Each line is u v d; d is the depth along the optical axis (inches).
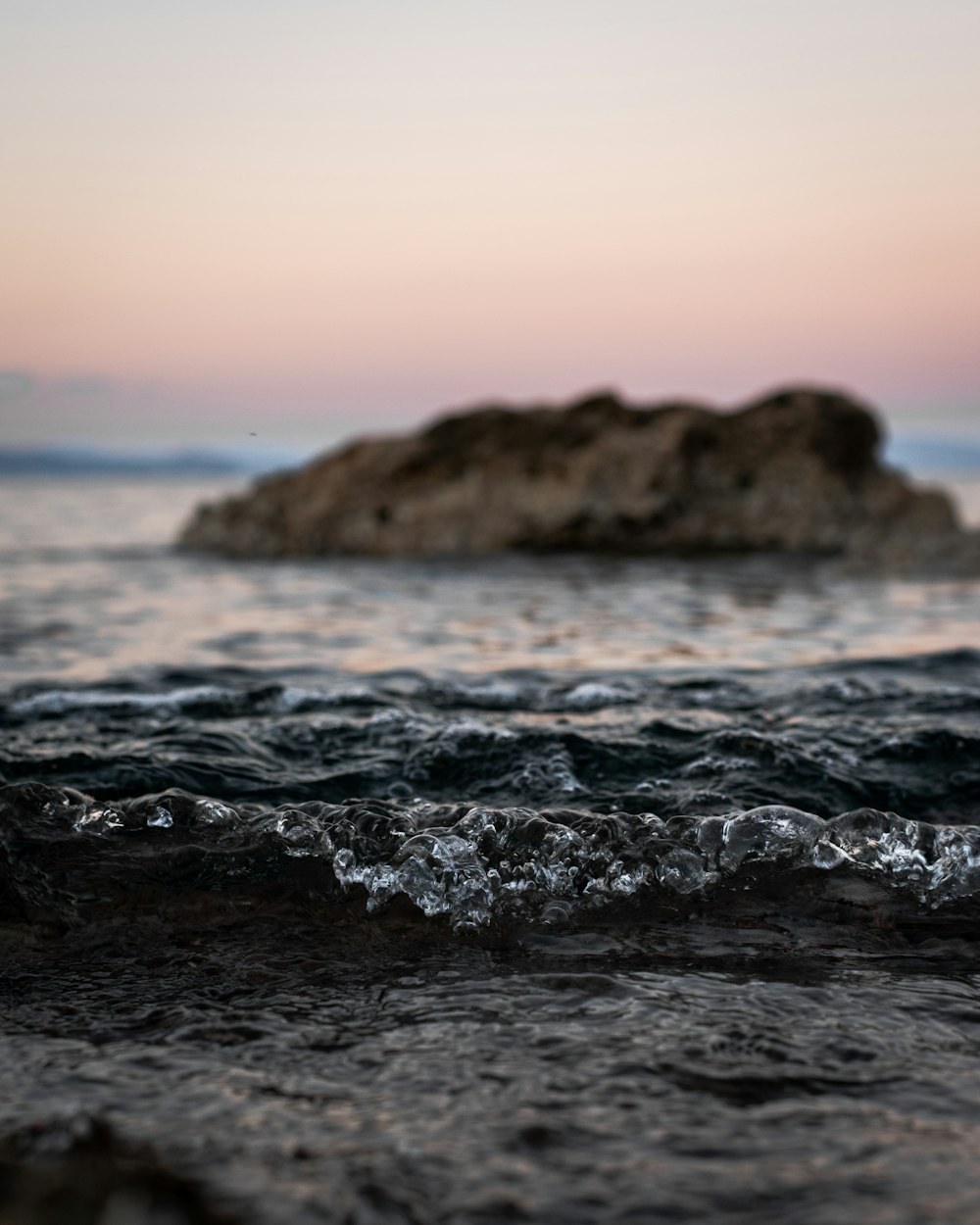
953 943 101.6
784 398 625.0
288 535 577.3
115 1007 89.0
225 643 282.2
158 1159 64.5
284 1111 70.7
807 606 356.2
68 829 121.7
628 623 317.7
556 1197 60.7
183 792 128.3
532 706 195.0
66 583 416.5
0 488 1897.1
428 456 600.4
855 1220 58.3
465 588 413.4
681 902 109.7
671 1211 59.3
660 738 168.1
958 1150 65.7
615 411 621.0
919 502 608.4
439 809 122.8
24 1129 67.6
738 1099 72.2
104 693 207.6
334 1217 58.7
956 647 270.2
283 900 110.3
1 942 102.0
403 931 104.7
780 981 93.0
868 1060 77.9
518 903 109.1
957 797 144.6
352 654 265.3
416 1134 67.5
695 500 579.2
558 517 569.3
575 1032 83.0
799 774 150.3
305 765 157.9
